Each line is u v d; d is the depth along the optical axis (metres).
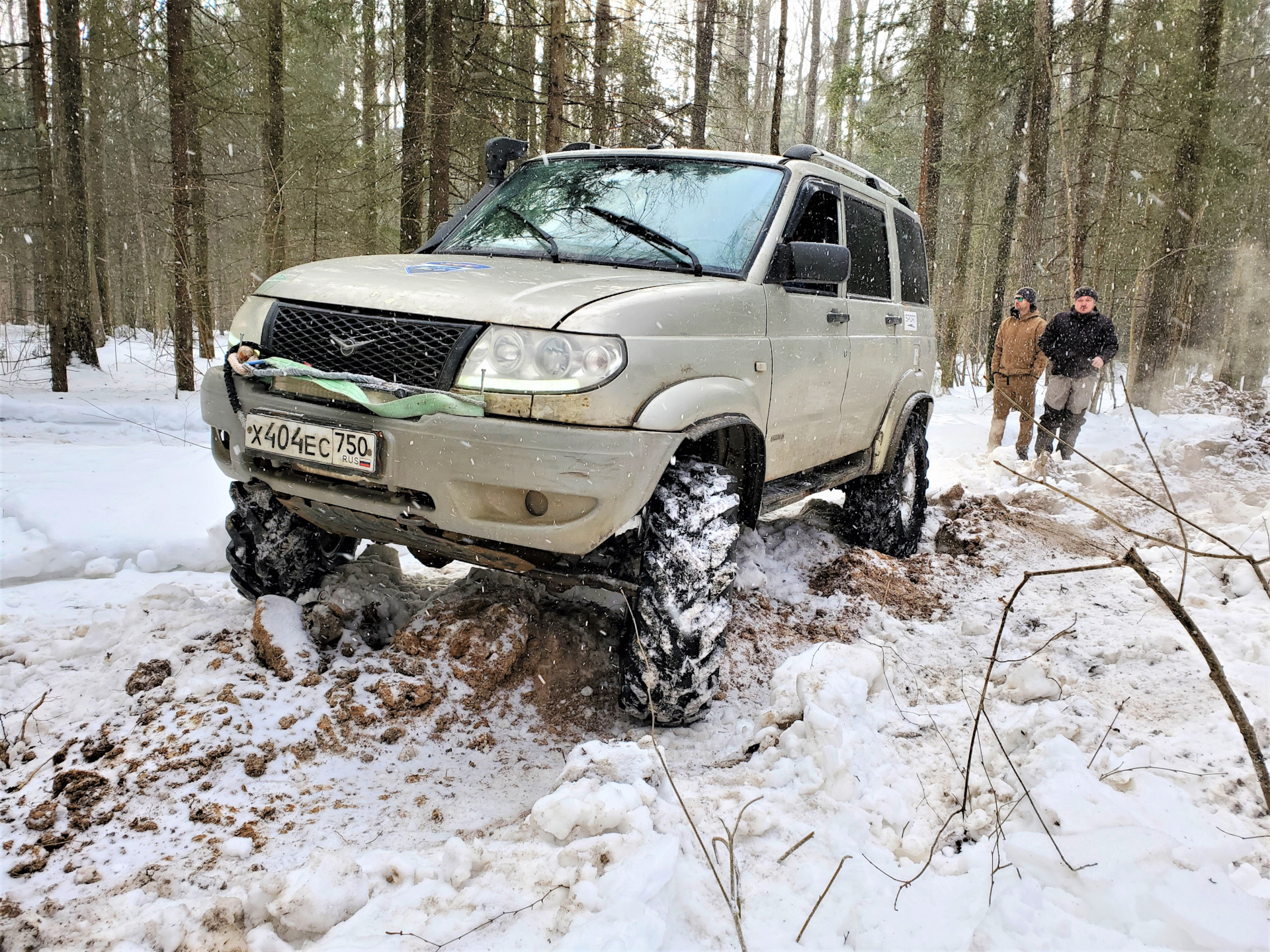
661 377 2.81
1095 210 19.17
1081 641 3.75
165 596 3.61
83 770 2.46
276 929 1.93
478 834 2.35
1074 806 2.21
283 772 2.63
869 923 1.90
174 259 14.29
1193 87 13.30
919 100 17.69
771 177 3.92
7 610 3.88
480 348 2.69
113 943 1.80
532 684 3.24
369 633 3.42
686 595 2.86
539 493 2.74
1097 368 8.23
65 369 13.33
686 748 2.86
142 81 19.70
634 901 1.84
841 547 5.02
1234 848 2.09
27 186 23.70
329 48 17.17
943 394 18.75
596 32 14.90
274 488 3.15
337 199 15.26
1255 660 3.35
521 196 4.15
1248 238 18.64
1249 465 8.55
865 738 2.67
